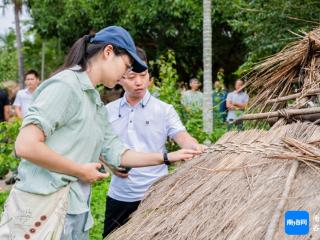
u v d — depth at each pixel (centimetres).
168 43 1698
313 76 297
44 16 1727
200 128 735
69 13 1631
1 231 237
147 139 346
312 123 266
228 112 754
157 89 732
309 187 213
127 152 289
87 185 253
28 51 2586
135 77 335
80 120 239
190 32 1631
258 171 237
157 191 279
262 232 200
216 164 265
